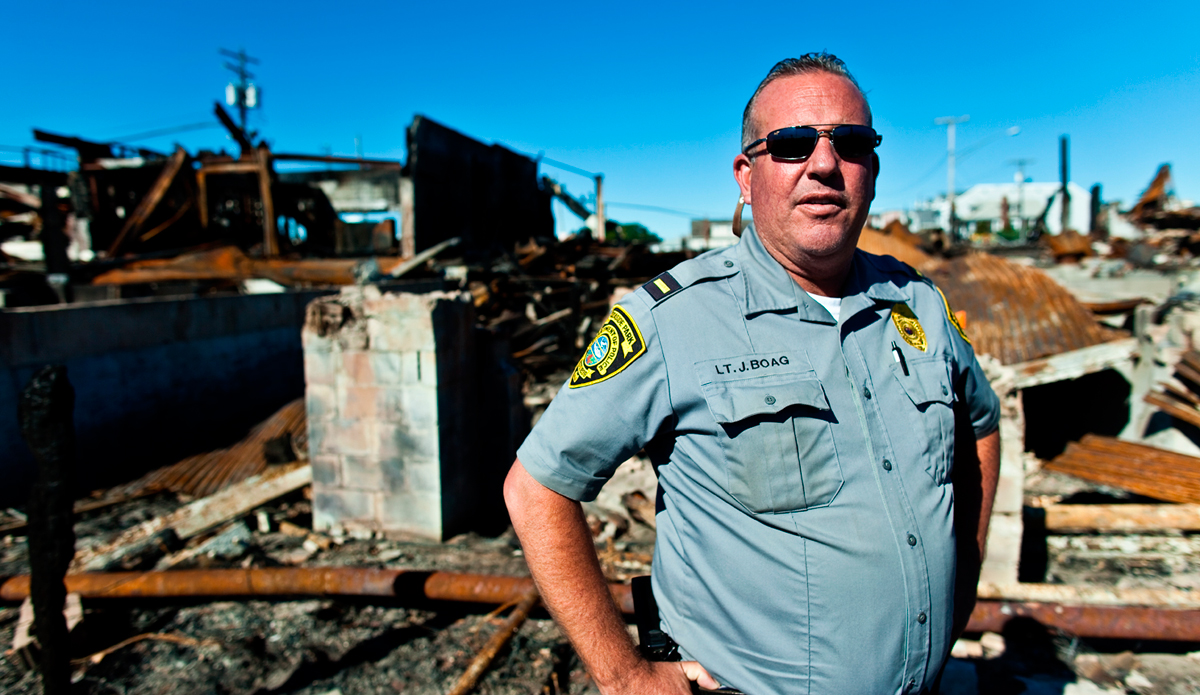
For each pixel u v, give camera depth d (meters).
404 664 3.17
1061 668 2.97
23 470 5.96
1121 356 5.85
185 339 8.06
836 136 1.27
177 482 6.20
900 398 1.33
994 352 6.20
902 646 1.20
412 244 17.02
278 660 3.22
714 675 1.28
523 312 11.84
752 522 1.23
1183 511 4.04
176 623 3.56
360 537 4.81
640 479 4.59
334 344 4.78
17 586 3.64
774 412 1.22
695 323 1.29
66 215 18.66
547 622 3.49
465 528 5.07
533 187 25.55
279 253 17.19
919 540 1.23
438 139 18.33
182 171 17.17
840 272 1.40
